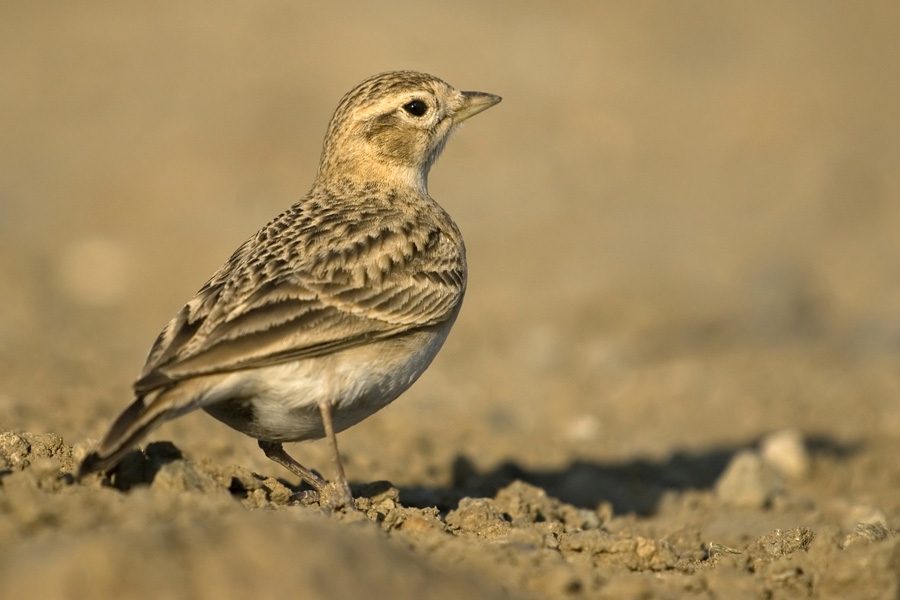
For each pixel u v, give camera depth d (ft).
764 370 60.64
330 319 25.76
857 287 73.15
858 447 47.47
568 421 52.80
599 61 103.65
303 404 25.57
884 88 98.99
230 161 88.48
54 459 25.81
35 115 99.55
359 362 26.23
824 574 24.00
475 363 63.10
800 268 74.33
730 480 39.01
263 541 18.69
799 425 50.80
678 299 71.92
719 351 65.67
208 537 18.58
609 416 53.67
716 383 57.88
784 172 87.66
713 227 81.05
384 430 47.09
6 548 20.15
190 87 100.12
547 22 109.50
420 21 108.27
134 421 22.50
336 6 111.55
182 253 79.30
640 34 108.58
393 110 31.42
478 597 19.60
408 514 26.18
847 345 66.23
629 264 76.59
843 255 77.20
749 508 38.32
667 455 46.91
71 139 95.50
